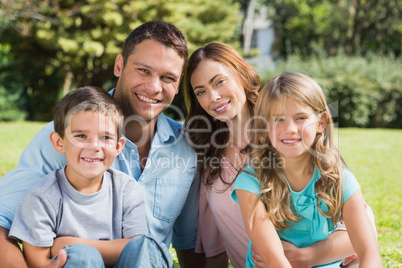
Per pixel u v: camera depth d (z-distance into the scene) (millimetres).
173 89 2551
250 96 2807
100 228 2250
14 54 17031
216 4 19016
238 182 2453
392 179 7203
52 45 15695
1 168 7008
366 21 23562
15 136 11508
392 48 24234
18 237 2094
